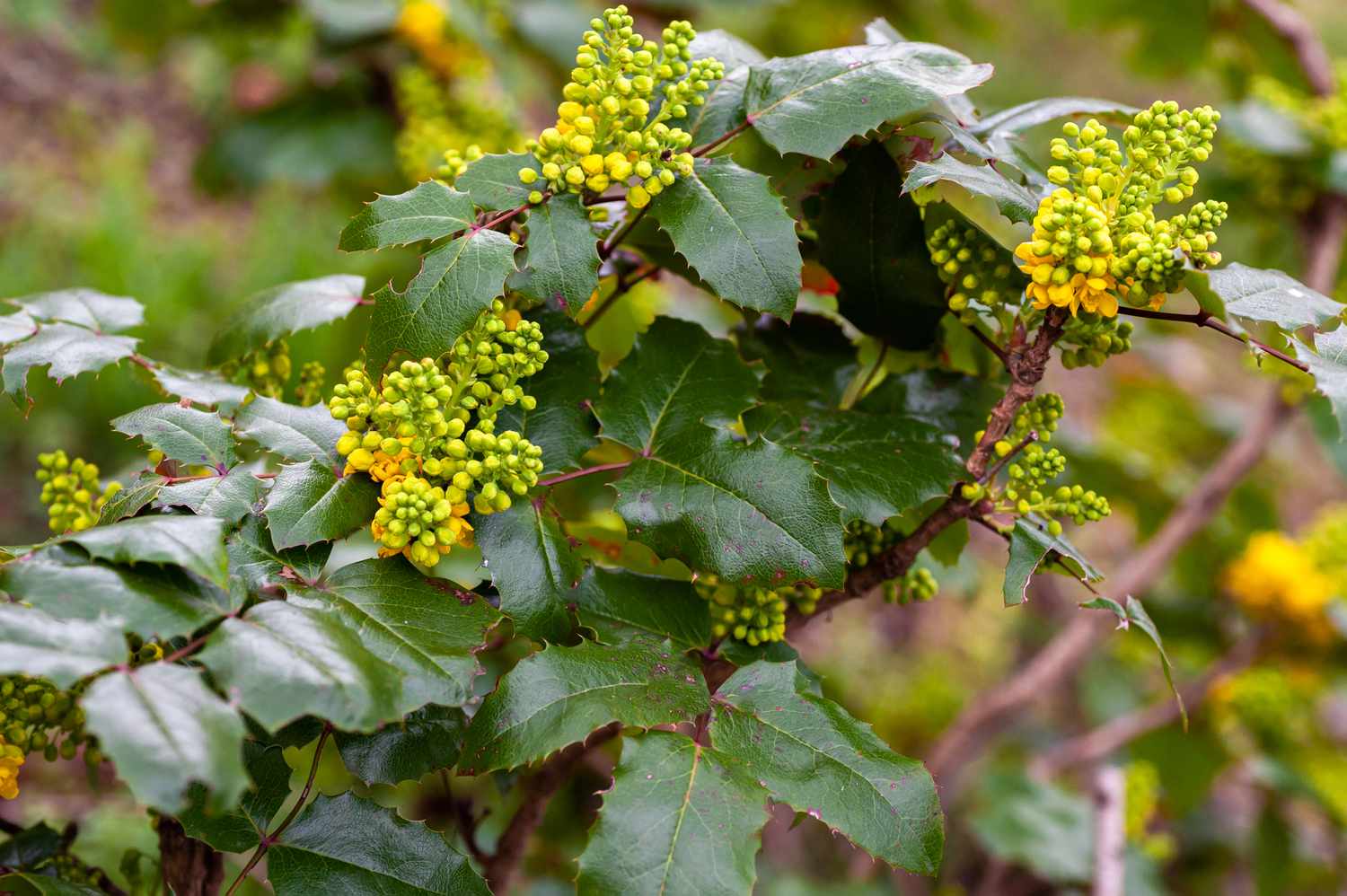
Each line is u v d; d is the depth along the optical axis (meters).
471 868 0.71
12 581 0.67
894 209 0.75
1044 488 0.90
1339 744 1.53
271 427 0.72
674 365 0.74
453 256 0.70
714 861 0.67
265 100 1.52
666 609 0.74
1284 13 1.24
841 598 0.77
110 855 0.88
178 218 2.88
